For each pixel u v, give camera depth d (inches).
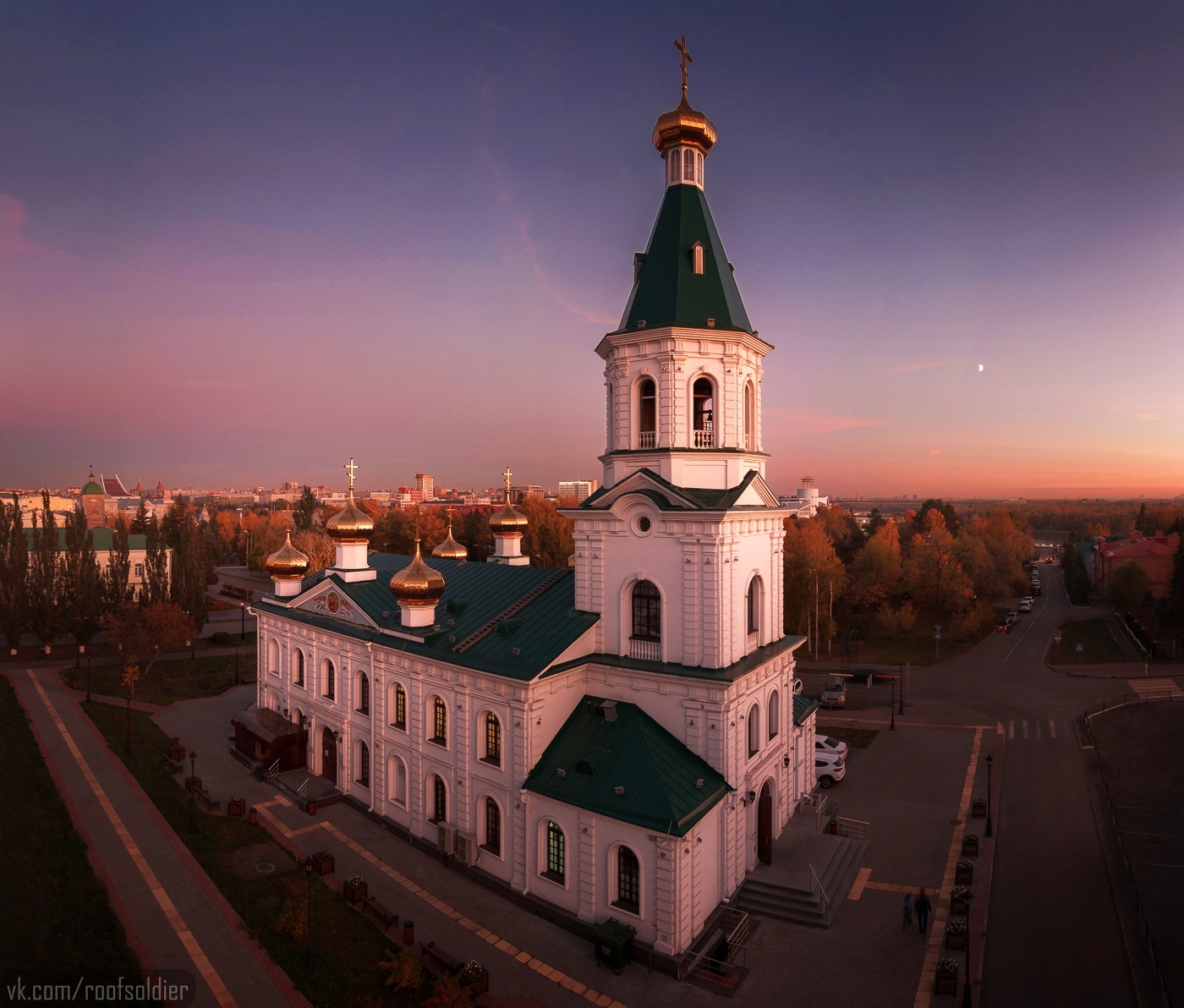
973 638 3791.8
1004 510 7588.6
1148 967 1103.6
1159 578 4552.2
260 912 1210.0
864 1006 1013.8
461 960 1113.4
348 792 1711.4
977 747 2128.4
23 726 2137.1
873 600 4097.0
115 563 3341.5
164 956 1085.1
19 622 3036.4
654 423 1393.9
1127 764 1969.7
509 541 2149.4
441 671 1441.9
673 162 1448.1
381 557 2202.3
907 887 1331.2
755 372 1433.3
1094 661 3233.3
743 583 1332.4
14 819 1446.9
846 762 2000.5
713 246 1407.5
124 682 2568.9
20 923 1083.3
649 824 1103.0
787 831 1491.1
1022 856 1455.5
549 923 1216.2
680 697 1272.1
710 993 1044.5
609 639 1382.9
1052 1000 1033.5
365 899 1239.5
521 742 1283.2
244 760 1923.0
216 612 4448.8
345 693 1742.1
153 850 1407.5
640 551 1336.1
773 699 1486.2
